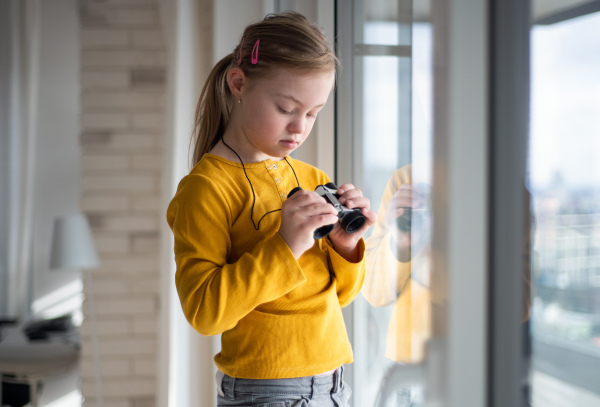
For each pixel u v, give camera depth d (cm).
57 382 288
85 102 283
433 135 55
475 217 47
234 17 162
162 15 281
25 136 321
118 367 278
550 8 38
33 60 323
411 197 70
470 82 47
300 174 95
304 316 80
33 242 327
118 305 281
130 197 284
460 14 48
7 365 260
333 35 129
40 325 302
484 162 45
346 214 81
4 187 319
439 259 53
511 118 43
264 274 73
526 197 42
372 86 100
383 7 90
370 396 101
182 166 206
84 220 260
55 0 326
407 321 70
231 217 83
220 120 95
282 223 76
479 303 46
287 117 79
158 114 283
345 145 122
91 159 283
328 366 81
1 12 319
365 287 105
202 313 73
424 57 61
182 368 201
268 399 78
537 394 41
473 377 47
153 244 283
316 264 86
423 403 60
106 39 282
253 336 80
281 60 76
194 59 211
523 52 41
